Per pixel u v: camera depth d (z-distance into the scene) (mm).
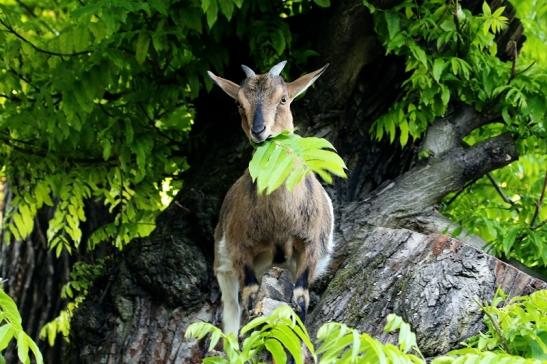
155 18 10883
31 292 13477
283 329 6035
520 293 7996
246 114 8195
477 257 8039
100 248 13398
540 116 10945
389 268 8297
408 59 10750
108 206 13617
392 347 5605
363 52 10883
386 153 11508
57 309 13453
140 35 10562
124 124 11375
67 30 10945
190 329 6086
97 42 11117
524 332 7172
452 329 7664
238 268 8602
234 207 8555
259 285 9008
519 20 11523
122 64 10570
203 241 10547
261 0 11008
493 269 8062
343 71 10969
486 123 11617
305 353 7715
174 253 10375
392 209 10867
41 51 10969
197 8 10461
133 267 10500
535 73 11203
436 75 10492
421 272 7969
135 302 10477
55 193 12000
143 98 11523
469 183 11633
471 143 12664
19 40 10906
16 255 13555
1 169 12273
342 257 10352
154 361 10094
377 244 8586
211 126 11844
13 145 11883
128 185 12461
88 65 10727
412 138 11586
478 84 11109
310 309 9875
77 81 10695
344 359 5730
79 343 10680
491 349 7234
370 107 11203
